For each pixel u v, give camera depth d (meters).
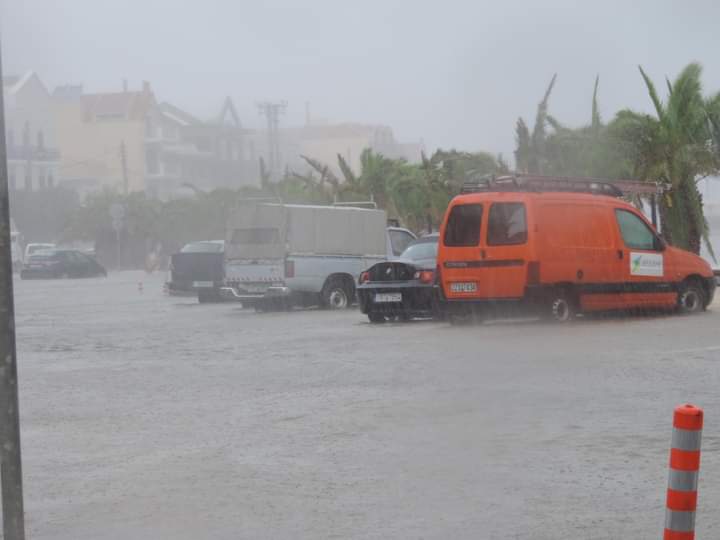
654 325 22.33
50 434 12.03
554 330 21.58
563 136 40.81
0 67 6.70
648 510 8.42
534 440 11.06
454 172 51.62
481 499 8.81
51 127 129.62
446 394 14.02
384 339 21.16
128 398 14.54
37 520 8.47
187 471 10.01
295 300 31.72
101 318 29.94
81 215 90.25
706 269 25.36
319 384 15.27
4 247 6.67
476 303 23.08
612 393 13.85
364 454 10.56
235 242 31.08
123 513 8.61
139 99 131.88
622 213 24.03
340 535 7.88
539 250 22.52
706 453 10.37
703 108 35.53
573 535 7.79
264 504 8.78
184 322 27.67
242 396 14.41
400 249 33.62
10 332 6.74
